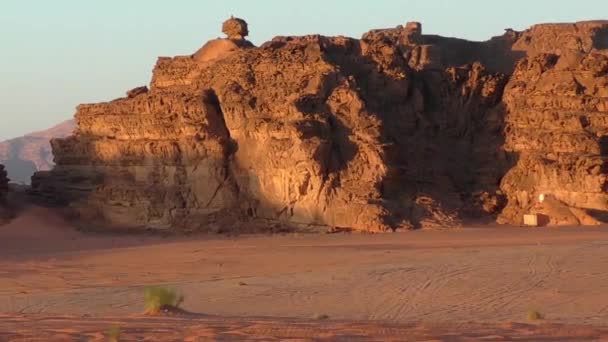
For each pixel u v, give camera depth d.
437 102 108.06
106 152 111.62
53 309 54.09
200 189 103.00
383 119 101.56
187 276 70.62
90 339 33.69
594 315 46.81
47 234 103.06
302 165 95.56
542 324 38.84
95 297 58.91
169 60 114.50
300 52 104.62
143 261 80.56
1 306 56.81
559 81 99.38
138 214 105.56
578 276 57.75
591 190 92.00
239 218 100.12
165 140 106.19
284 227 97.00
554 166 94.25
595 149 93.81
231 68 106.38
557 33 142.75
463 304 51.12
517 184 97.12
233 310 51.81
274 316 48.50
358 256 74.56
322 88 100.56
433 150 103.44
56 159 118.69
